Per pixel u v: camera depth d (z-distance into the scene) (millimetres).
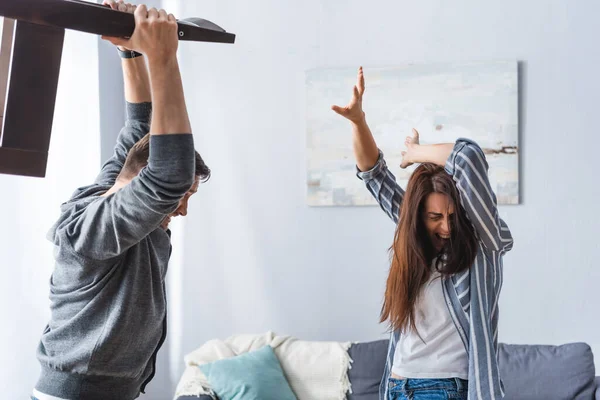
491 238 1831
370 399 3396
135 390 1537
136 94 1756
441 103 3668
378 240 3781
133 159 1510
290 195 3887
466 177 1813
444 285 1916
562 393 3217
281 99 3896
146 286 1466
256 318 3918
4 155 1068
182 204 1558
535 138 3607
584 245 3564
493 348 1851
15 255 2990
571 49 3574
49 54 1090
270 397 3283
